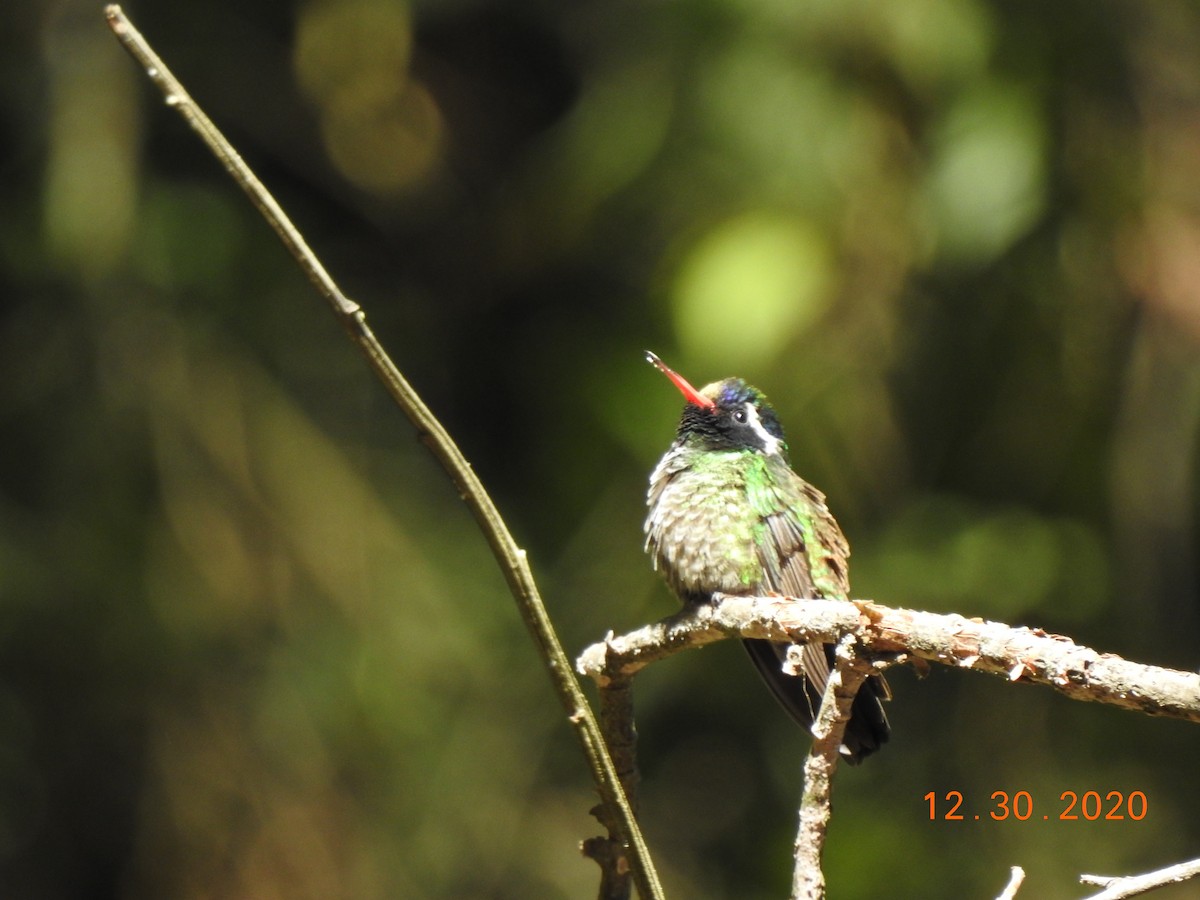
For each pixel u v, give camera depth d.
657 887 3.62
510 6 14.86
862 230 11.24
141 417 12.47
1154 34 11.15
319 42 14.26
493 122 15.10
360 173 14.62
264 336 13.40
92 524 12.36
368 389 13.73
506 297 14.60
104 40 13.10
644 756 13.41
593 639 12.52
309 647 12.12
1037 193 10.91
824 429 11.85
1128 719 12.59
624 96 12.33
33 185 13.16
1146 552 11.95
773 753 13.16
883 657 3.51
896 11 10.95
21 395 12.84
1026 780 12.41
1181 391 11.38
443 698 12.37
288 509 12.38
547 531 13.59
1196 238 11.02
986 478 12.60
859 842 12.24
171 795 11.90
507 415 14.55
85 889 13.06
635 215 12.97
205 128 3.21
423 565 12.62
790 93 11.42
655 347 12.86
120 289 12.74
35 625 12.44
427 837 11.95
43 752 12.73
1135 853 12.12
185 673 12.14
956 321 12.06
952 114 11.12
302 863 11.64
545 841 12.16
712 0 11.59
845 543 7.37
